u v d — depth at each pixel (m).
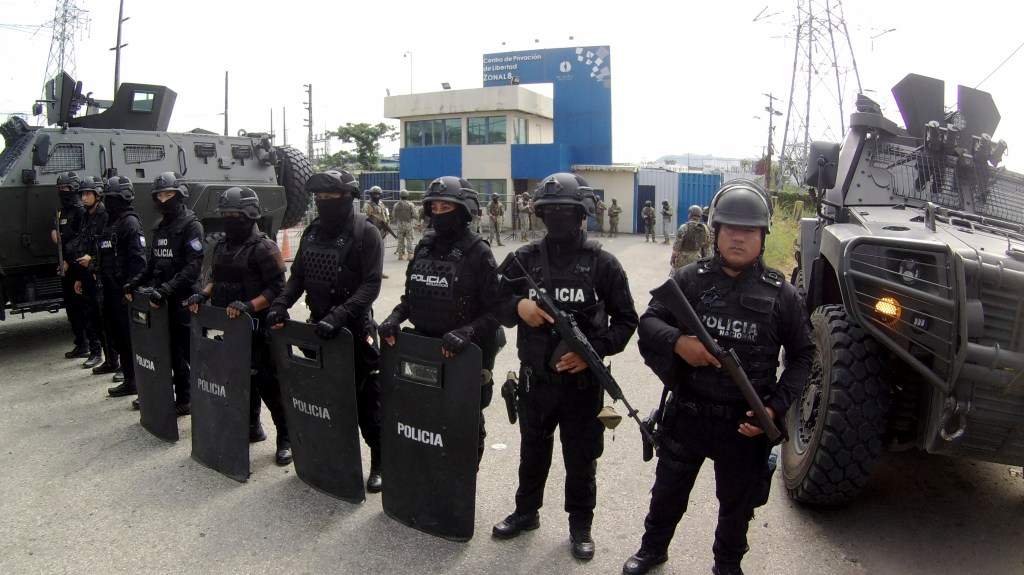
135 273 5.36
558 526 3.64
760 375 2.77
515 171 27.30
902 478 4.29
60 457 4.58
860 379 3.44
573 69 27.73
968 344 2.85
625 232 27.03
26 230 7.39
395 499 3.61
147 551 3.40
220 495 4.01
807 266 4.71
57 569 3.25
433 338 3.31
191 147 9.18
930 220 3.67
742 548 2.98
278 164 10.92
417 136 29.11
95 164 8.12
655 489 3.08
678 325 2.90
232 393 4.18
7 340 8.09
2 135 8.46
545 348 3.15
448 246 3.51
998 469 4.45
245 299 4.38
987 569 3.27
